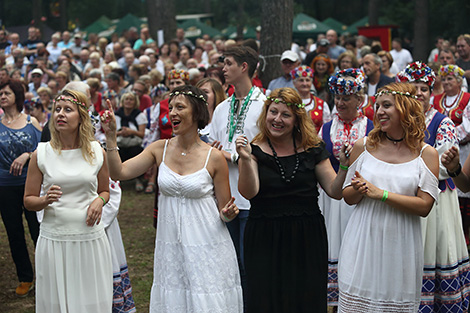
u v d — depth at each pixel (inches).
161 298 161.8
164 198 163.0
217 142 165.8
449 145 189.5
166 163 164.2
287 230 160.7
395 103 157.9
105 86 488.1
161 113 308.7
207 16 1481.3
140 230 327.6
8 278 259.0
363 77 204.7
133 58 596.7
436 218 187.0
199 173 159.6
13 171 224.4
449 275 187.8
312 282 160.9
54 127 173.9
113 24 1196.5
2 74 451.5
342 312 163.3
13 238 236.1
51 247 170.9
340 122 208.4
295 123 163.8
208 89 224.7
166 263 161.2
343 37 654.5
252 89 203.8
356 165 164.9
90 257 172.9
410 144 159.0
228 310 161.6
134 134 408.5
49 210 171.5
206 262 158.6
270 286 161.0
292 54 323.0
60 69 506.9
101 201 175.2
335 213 202.7
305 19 955.3
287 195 160.9
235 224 197.6
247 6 1577.3
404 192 158.6
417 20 889.5
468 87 353.7
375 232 159.5
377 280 158.6
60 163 172.4
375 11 1035.9
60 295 169.9
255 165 161.2
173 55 616.1
